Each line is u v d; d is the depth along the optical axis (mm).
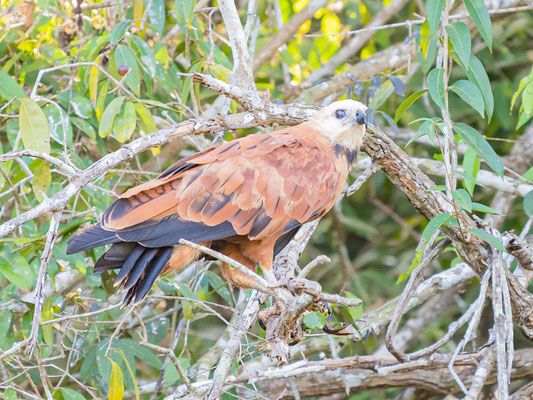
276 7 13922
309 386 11344
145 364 13680
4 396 8797
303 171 8539
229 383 9297
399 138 14766
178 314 12945
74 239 7512
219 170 8188
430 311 13930
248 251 8703
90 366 10602
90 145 12609
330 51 15703
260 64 13820
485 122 15172
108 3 11688
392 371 9602
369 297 15141
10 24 11461
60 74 12328
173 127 8148
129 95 10609
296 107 9227
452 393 11203
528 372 10812
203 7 12844
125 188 12125
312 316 8656
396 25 11500
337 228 15391
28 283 9102
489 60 15367
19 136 9258
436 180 14039
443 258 14539
